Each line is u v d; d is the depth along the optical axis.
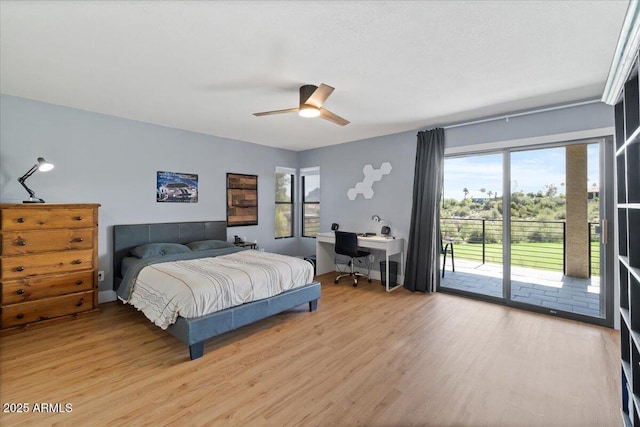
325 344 2.63
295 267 3.29
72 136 3.47
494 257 3.98
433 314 3.35
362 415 1.76
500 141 3.64
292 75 2.59
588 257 3.34
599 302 3.12
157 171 4.17
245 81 2.72
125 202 3.88
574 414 1.77
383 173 4.80
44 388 1.99
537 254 3.60
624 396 1.69
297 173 6.16
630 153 1.49
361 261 5.16
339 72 2.53
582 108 3.11
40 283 2.93
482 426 1.68
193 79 2.68
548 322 3.11
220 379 2.11
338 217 5.47
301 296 3.28
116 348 2.54
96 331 2.87
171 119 3.92
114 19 1.81
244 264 3.23
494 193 3.85
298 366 2.28
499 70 2.48
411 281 4.29
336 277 5.08
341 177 5.41
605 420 1.72
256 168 5.42
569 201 3.40
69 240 3.11
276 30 1.93
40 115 3.27
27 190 3.06
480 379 2.11
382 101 3.22
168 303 2.51
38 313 2.92
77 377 2.12
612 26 1.86
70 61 2.34
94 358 2.38
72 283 3.13
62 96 3.12
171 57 2.28
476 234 4.10
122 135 3.85
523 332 2.87
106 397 1.90
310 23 1.85
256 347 2.58
